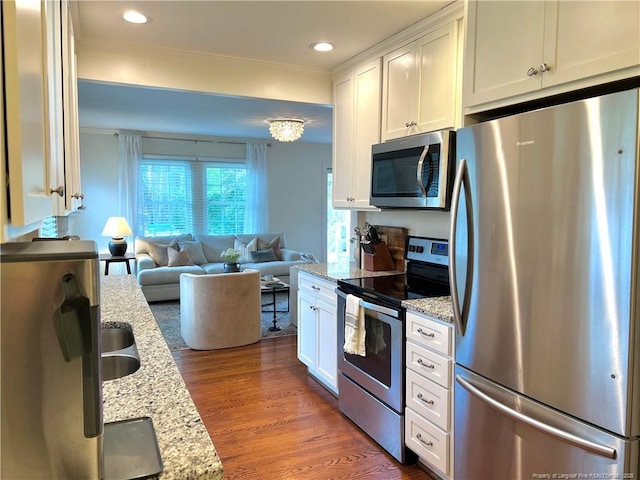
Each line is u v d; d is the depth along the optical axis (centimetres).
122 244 610
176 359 400
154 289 605
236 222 801
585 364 135
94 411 71
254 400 315
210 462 88
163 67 311
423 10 246
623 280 125
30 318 66
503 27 181
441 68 250
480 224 171
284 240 782
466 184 177
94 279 68
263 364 388
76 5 236
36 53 83
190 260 662
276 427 276
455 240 183
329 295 306
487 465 174
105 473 82
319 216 875
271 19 258
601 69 144
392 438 241
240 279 432
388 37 287
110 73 297
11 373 66
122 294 260
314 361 336
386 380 245
